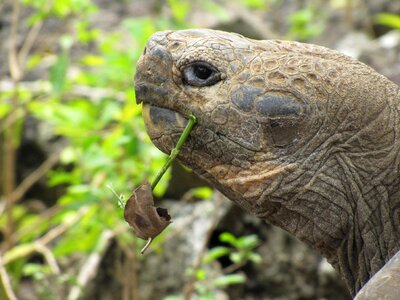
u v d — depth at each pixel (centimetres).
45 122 1001
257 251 875
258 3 1111
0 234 964
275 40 444
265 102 423
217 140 427
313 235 433
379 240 428
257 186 427
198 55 427
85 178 841
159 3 966
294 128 423
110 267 880
